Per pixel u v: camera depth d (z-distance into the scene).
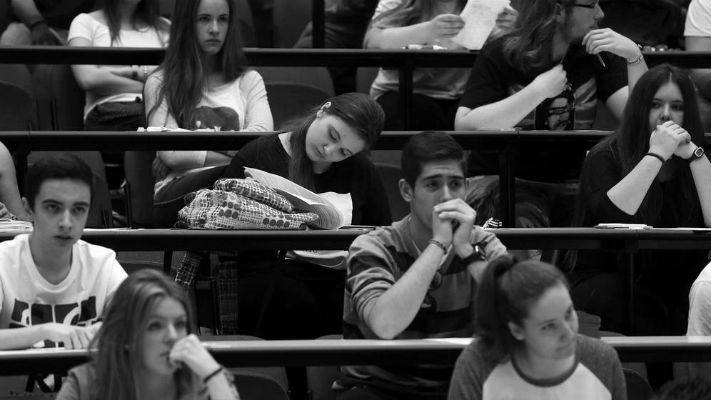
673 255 12.60
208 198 11.30
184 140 12.84
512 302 7.84
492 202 13.93
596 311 12.15
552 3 13.82
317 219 11.48
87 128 16.38
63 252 10.01
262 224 11.22
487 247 9.84
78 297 10.19
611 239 10.98
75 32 16.78
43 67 17.09
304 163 12.31
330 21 18.53
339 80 18.30
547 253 12.91
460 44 15.26
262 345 8.69
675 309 12.58
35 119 16.33
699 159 12.12
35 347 9.38
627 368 11.17
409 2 16.53
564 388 8.12
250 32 18.72
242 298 12.10
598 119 16.44
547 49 13.94
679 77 12.37
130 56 14.95
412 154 9.88
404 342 8.87
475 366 8.18
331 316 12.58
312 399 10.98
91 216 14.40
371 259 9.84
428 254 9.48
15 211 12.69
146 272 7.88
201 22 14.55
